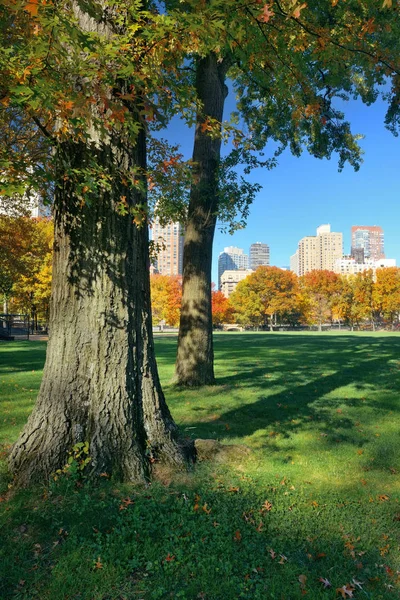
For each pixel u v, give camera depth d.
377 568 3.13
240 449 5.43
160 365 15.73
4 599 2.61
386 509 4.09
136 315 4.80
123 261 4.63
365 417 7.90
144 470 4.40
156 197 10.45
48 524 3.48
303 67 7.11
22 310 53.16
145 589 2.77
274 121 13.00
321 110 11.02
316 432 6.85
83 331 4.45
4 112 5.10
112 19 4.07
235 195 10.30
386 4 3.52
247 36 5.32
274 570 3.03
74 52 3.25
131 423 4.54
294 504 4.13
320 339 34.88
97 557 3.05
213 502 4.01
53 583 2.76
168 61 4.05
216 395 9.61
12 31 3.57
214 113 10.84
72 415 4.33
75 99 3.37
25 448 4.29
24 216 18.80
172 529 3.48
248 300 81.31
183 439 5.30
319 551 3.33
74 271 4.50
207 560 3.07
